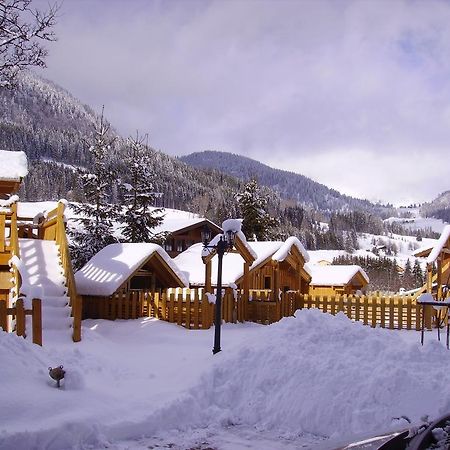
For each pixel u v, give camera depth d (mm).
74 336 13680
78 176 30297
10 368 7930
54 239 19016
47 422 6906
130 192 29812
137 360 11984
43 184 97062
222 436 7625
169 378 9898
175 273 20031
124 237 29812
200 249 25453
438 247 22141
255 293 22141
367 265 73375
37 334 10867
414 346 9078
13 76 19250
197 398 8586
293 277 26781
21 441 6457
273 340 9617
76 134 144875
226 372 9125
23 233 22734
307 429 7883
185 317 17953
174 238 35844
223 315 19469
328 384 8328
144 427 7547
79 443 6883
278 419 8109
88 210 27828
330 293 32094
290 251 23688
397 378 8195
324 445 4238
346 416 7844
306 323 9953
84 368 10266
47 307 14828
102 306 18438
